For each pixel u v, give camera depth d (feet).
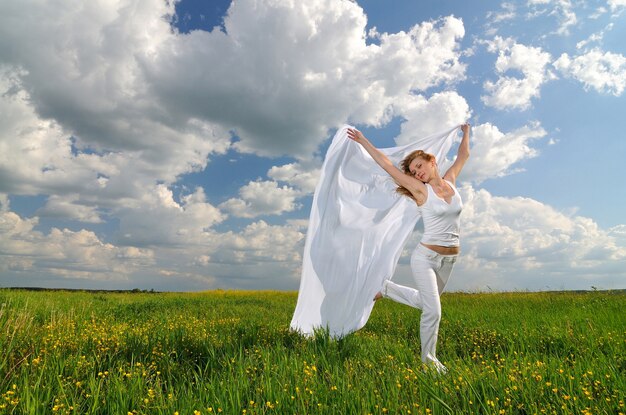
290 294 62.28
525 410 10.19
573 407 10.01
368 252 19.74
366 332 23.79
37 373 12.05
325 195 19.63
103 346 15.81
